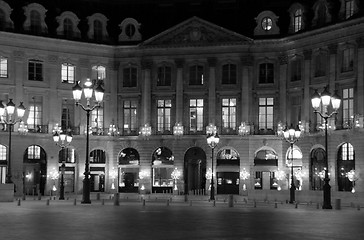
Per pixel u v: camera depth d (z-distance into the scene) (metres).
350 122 57.00
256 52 65.25
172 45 66.50
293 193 47.59
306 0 63.28
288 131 50.34
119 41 67.94
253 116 65.38
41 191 64.38
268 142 64.44
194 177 66.88
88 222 24.45
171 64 67.19
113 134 67.44
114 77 68.00
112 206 38.19
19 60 63.44
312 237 19.30
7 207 36.47
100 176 67.62
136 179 67.50
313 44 61.03
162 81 67.44
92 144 66.62
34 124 64.19
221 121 66.06
